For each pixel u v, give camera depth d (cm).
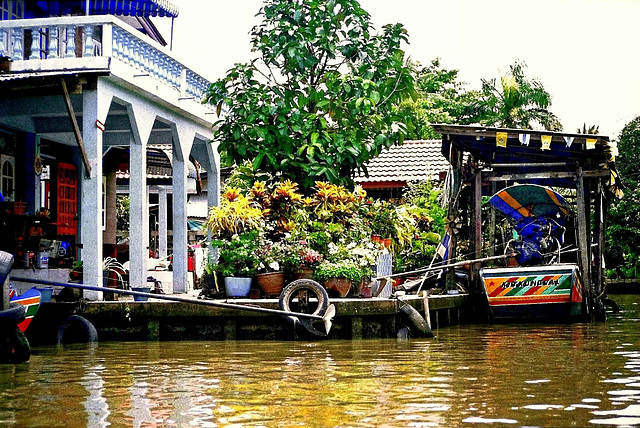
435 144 3059
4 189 1691
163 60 1648
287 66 1848
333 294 1498
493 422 701
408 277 2006
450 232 1898
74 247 1841
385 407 768
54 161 1884
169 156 1941
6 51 1458
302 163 1747
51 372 1010
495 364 1067
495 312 1809
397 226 1784
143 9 1838
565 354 1180
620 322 1802
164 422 712
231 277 1497
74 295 1399
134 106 1544
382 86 1848
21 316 1081
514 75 4178
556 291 1773
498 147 1980
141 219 1569
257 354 1188
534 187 1898
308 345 1309
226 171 2723
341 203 1634
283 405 782
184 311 1374
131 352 1221
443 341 1373
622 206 3581
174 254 1766
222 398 821
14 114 1552
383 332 1423
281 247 1511
